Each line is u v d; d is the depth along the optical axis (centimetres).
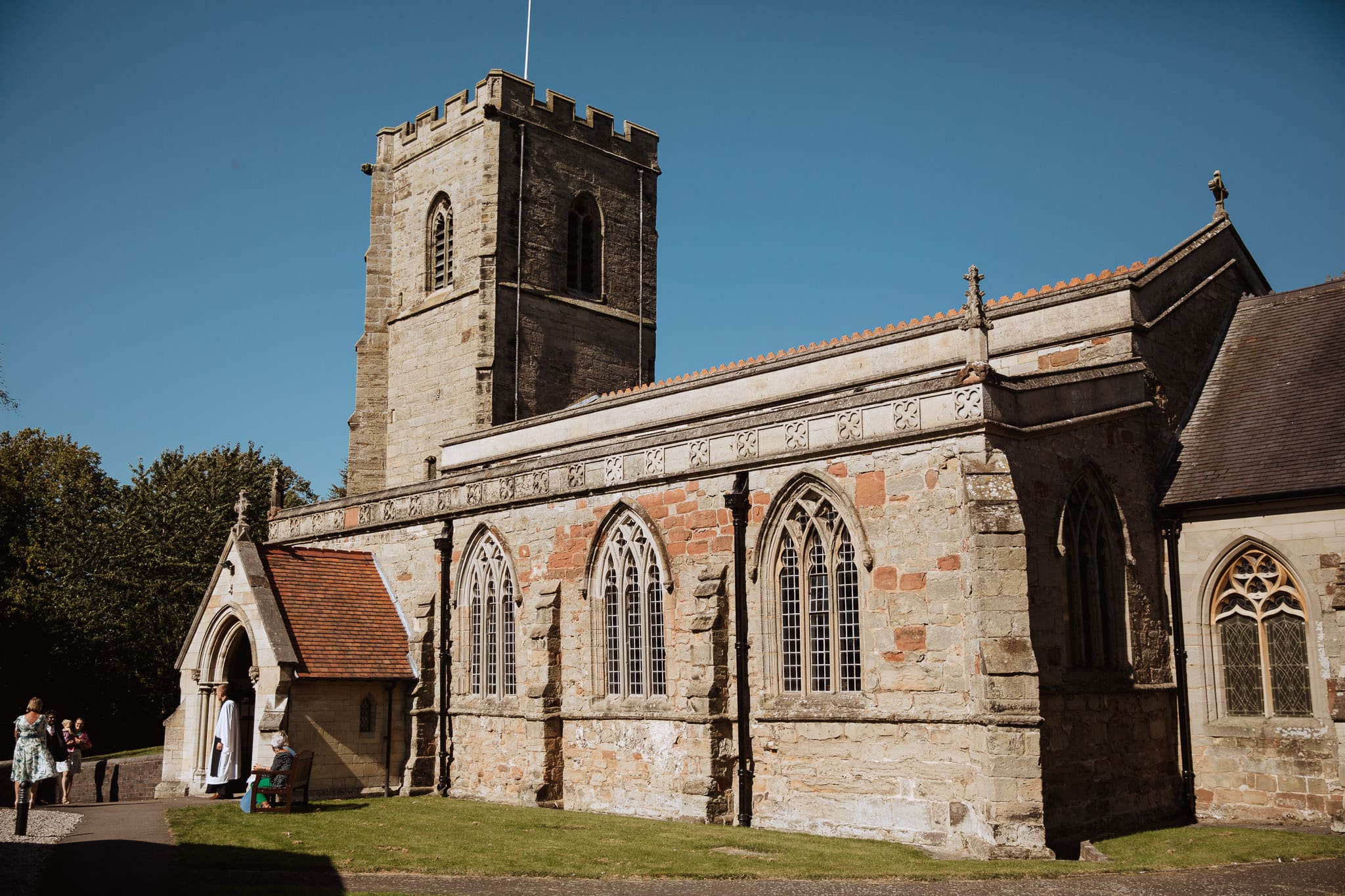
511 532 3841
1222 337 3697
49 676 6681
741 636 3067
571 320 5494
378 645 3988
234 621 3888
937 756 2609
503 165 5312
